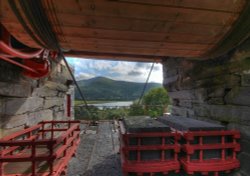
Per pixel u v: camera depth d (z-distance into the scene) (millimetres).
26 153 4344
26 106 4859
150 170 2947
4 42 2711
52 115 6949
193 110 5246
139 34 2691
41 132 5477
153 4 2137
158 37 2771
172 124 4004
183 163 3156
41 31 2412
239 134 3273
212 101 4266
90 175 4062
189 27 2531
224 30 2646
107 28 2508
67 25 2441
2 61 3787
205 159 3215
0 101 3891
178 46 3109
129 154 3084
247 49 3166
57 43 2908
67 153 4348
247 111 3162
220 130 3344
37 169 3465
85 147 6094
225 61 3781
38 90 5629
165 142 3227
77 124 5438
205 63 4555
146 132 3240
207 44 3025
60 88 7660
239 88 3365
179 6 2184
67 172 4207
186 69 5652
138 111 13961
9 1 1970
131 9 2176
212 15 2350
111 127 9492
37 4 2090
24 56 3225
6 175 3197
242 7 2303
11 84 4137
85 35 2703
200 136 3197
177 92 6461
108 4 2104
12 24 2291
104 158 5086
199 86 4867
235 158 3264
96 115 13828
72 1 2072
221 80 3920
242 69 3293
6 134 4027
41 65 4344
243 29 2580
